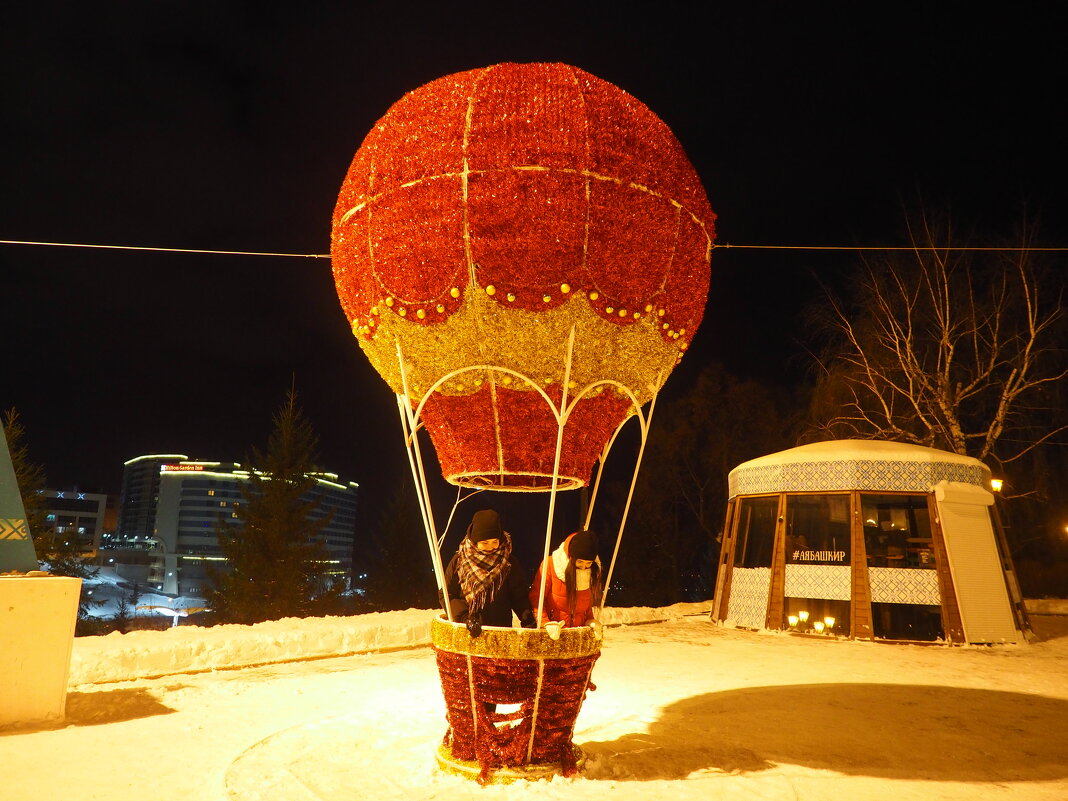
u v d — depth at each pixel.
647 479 33.88
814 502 13.54
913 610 12.50
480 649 4.79
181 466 136.38
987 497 12.74
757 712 7.00
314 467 26.95
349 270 5.24
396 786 4.64
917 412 21.09
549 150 4.66
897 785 4.86
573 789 4.61
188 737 5.77
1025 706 7.54
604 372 5.05
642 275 4.92
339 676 8.35
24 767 4.97
